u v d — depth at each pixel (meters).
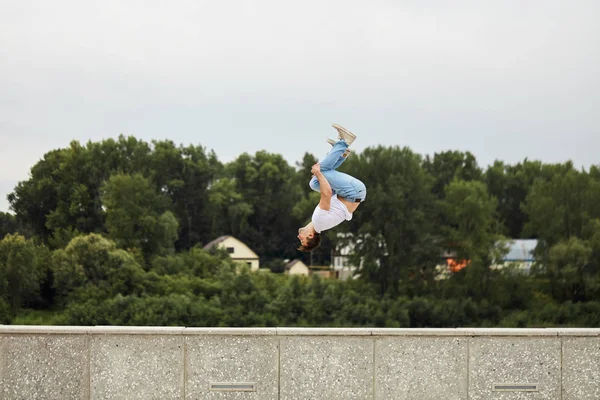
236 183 136.12
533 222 74.88
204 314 59.28
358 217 73.12
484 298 67.38
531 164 115.12
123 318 59.06
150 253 87.88
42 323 62.44
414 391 11.16
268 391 11.10
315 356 11.12
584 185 71.62
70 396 11.08
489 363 11.21
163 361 11.11
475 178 112.75
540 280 70.69
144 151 115.44
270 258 126.62
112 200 91.25
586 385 11.22
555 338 11.23
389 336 11.16
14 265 66.25
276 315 60.88
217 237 122.06
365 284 70.44
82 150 106.75
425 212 73.88
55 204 104.81
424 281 71.94
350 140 10.04
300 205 97.06
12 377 11.10
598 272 66.44
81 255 68.44
